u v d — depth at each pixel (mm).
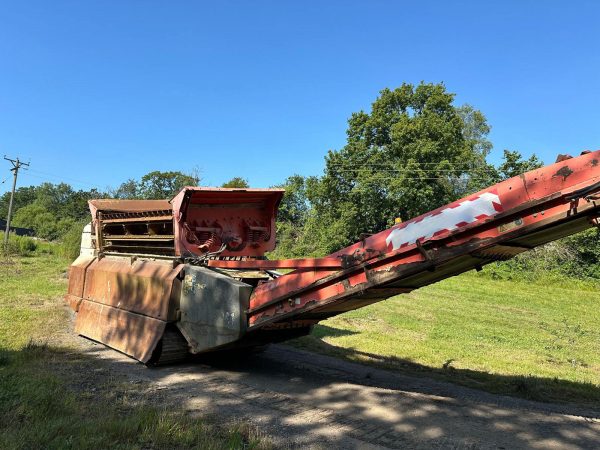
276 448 4059
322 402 5402
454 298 18719
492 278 27500
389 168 37750
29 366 6098
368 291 5129
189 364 6926
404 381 6473
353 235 38031
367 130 40344
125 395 5273
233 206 7633
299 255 40438
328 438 4352
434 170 36531
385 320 12320
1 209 122000
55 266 23422
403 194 35531
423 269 4621
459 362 7961
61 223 62188
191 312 6402
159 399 5246
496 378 6906
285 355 7805
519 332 12000
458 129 40375
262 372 6664
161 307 6676
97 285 8414
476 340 10398
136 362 6828
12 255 29734
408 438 4410
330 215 39938
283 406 5227
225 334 5910
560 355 9477
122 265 7996
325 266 5223
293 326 6090
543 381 6770
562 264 27547
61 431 3938
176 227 7023
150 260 7516
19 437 3709
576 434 4621
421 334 10688
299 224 50344
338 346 8711
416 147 37031
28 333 8359
